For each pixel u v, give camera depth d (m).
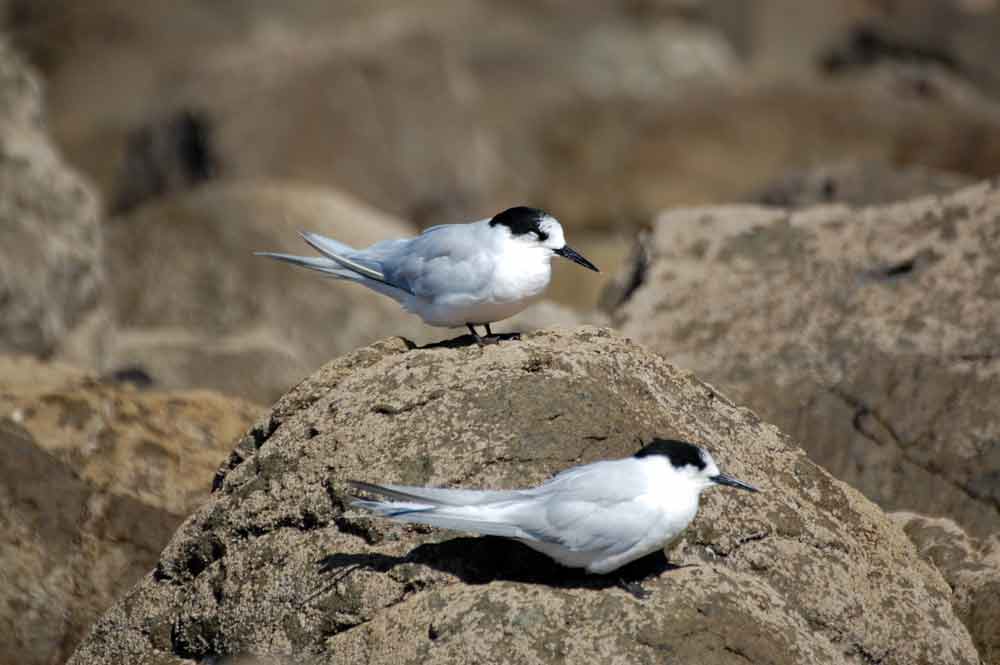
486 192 30.47
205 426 13.86
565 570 9.15
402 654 8.81
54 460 12.84
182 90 29.84
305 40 30.42
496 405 9.70
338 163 28.20
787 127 33.09
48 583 12.16
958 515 13.14
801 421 13.94
